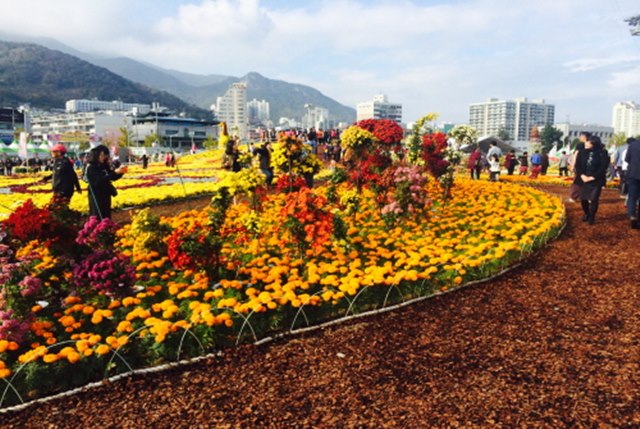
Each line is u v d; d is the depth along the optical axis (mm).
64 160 10055
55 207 7559
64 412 3918
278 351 4871
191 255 6555
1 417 3885
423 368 4418
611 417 3555
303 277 6832
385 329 5348
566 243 9180
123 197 16016
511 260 7762
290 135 12766
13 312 5195
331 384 4188
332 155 29375
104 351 4375
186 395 4094
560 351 4664
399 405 3811
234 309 5117
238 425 3623
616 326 5219
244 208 12172
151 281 6977
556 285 6688
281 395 4035
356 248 8508
